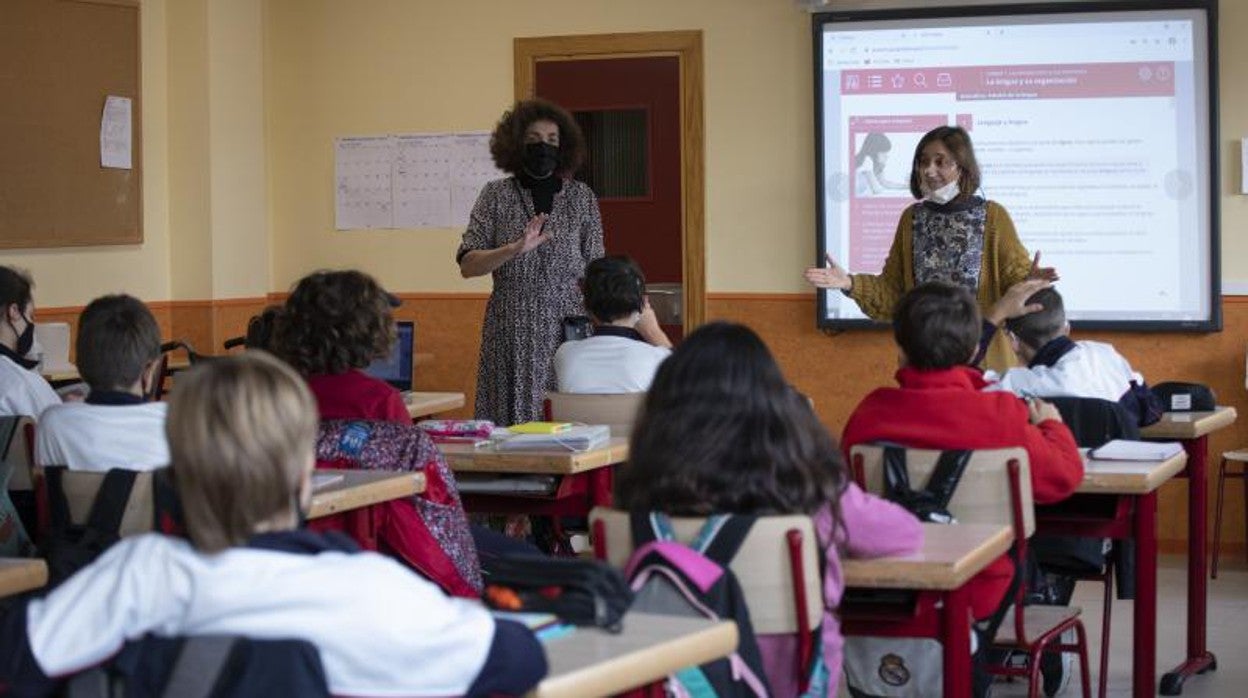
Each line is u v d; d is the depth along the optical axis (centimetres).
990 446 323
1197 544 483
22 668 169
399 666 168
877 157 716
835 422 731
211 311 778
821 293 721
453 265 791
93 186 743
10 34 708
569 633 197
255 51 804
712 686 223
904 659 285
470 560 356
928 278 513
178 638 167
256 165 805
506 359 569
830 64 719
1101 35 690
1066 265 696
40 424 323
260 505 170
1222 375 683
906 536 263
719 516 238
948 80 707
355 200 804
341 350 364
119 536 301
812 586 240
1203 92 681
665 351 483
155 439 321
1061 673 463
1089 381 431
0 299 413
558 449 395
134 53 757
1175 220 685
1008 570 320
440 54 788
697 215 747
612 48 759
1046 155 697
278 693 164
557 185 568
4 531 321
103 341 325
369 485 321
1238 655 518
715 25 743
